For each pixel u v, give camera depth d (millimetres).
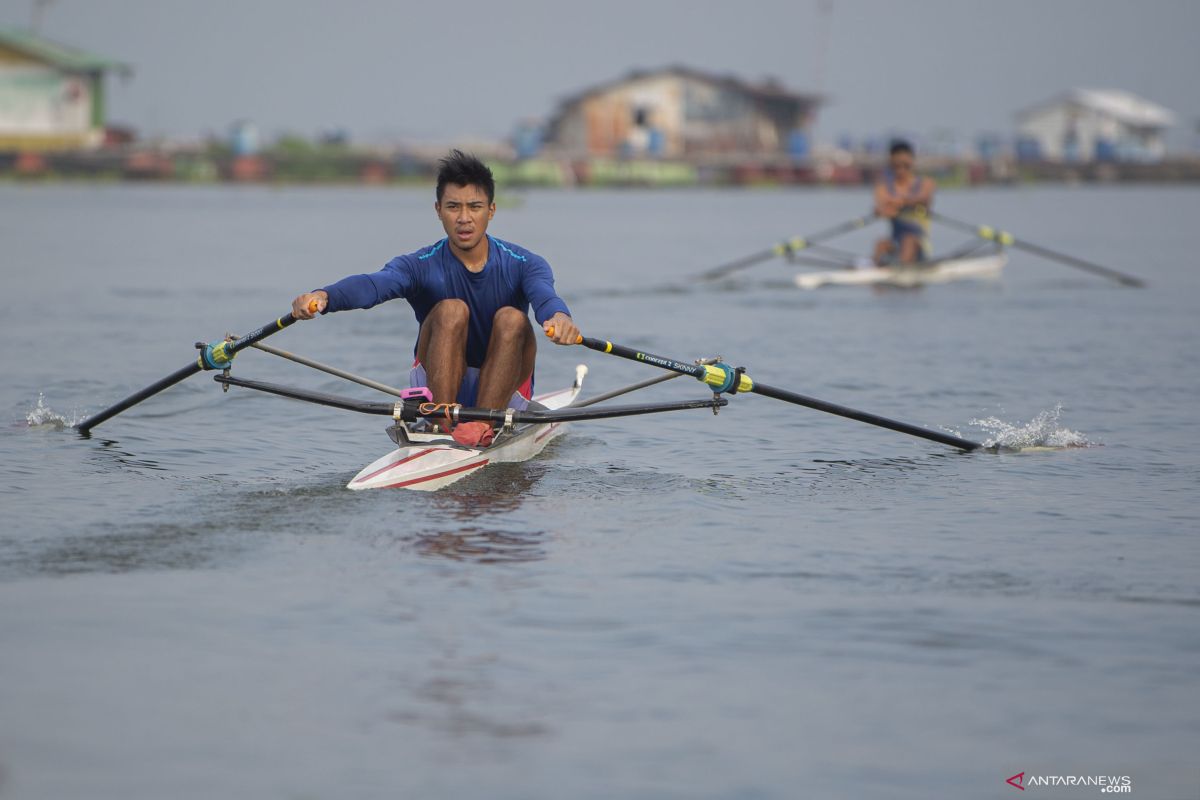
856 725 17719
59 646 20062
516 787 16062
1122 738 17469
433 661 19562
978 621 21438
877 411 39812
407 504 28203
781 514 27906
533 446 33562
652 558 24578
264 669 19250
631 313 65812
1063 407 40438
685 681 18984
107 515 27125
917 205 82812
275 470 31531
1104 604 22281
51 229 138375
